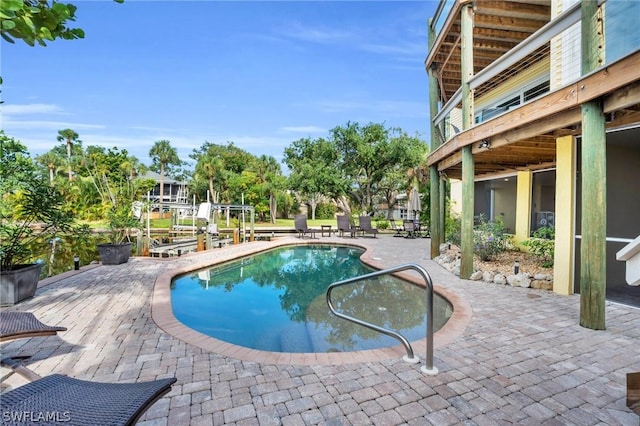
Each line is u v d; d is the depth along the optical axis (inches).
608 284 199.9
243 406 94.7
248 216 1239.5
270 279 318.3
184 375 112.1
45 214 216.8
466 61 254.5
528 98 345.7
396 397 99.0
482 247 310.5
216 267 361.4
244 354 128.3
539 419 89.0
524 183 347.3
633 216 191.8
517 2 277.4
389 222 840.3
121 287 237.0
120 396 68.7
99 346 135.2
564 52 237.9
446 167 334.0
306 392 101.9
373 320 197.6
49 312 179.0
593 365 118.6
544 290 225.0
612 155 200.1
